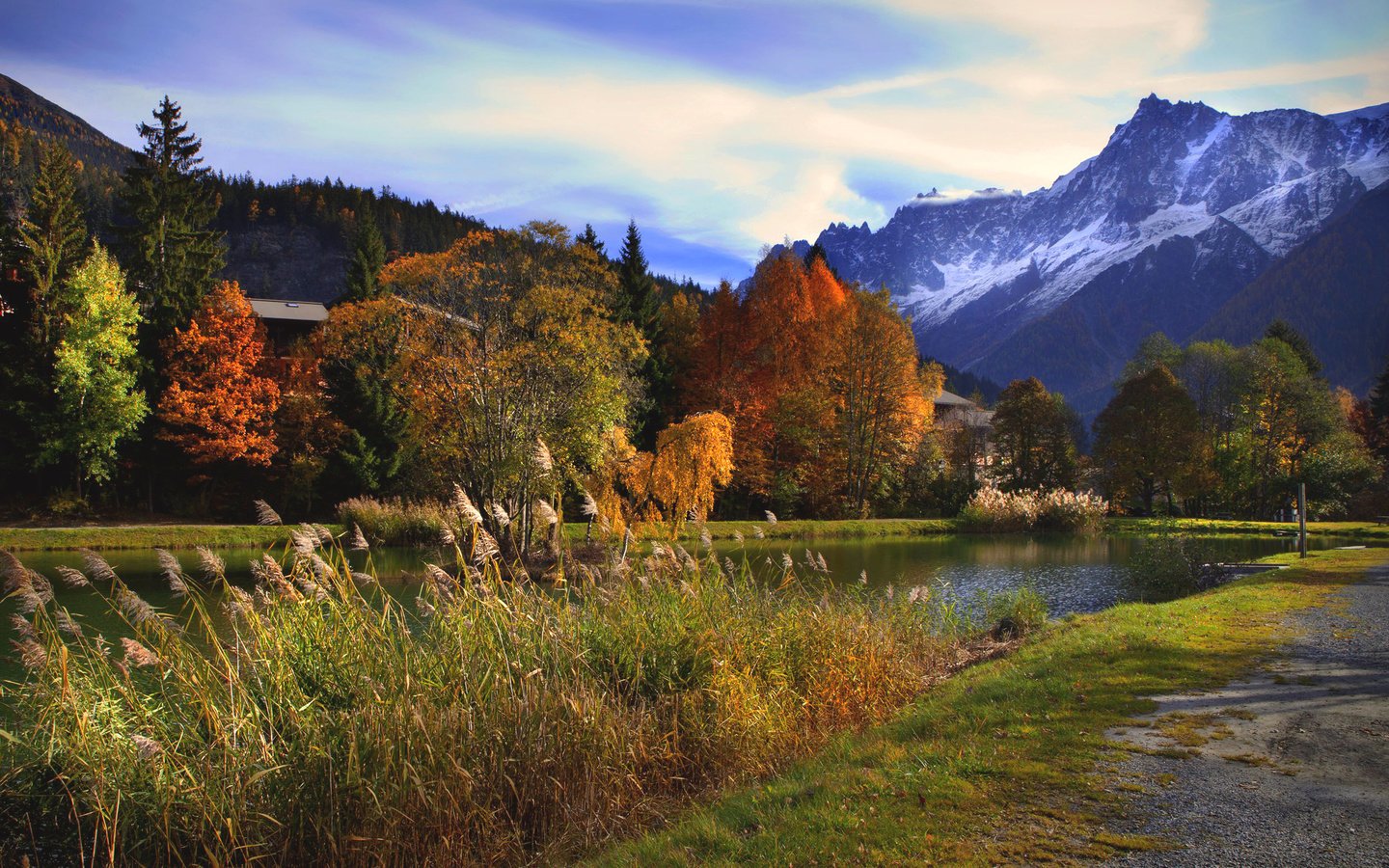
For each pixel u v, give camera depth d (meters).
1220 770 6.05
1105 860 4.64
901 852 4.90
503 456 27.39
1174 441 62.72
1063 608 22.02
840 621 11.65
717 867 5.05
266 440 42.69
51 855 6.63
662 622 9.45
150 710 7.24
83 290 39.28
